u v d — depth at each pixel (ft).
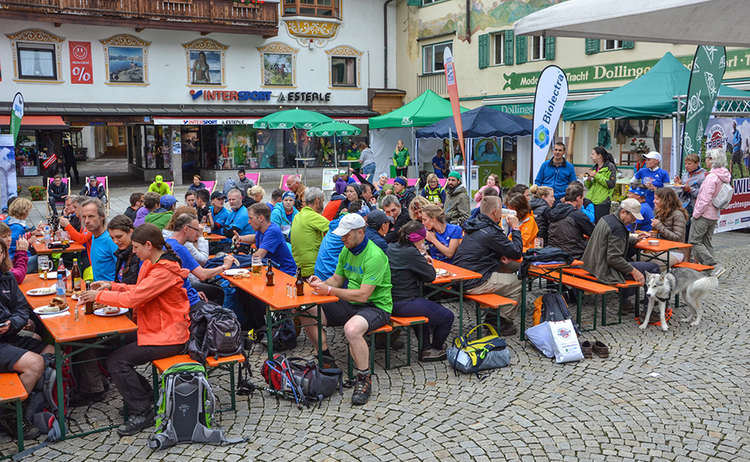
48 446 15.33
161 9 81.82
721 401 17.29
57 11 76.59
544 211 27.78
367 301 19.22
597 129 68.18
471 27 83.56
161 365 15.97
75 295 18.66
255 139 94.22
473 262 22.79
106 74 83.10
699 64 35.19
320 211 24.34
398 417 16.71
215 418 16.71
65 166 86.63
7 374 15.64
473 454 14.70
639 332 23.26
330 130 69.56
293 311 19.44
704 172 34.35
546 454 14.66
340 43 95.96
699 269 26.25
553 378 19.15
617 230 23.32
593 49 68.08
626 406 17.10
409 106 63.98
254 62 91.50
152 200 28.48
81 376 17.75
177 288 16.53
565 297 27.55
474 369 19.48
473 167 58.13
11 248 24.85
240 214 28.81
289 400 17.83
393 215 25.82
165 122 83.41
